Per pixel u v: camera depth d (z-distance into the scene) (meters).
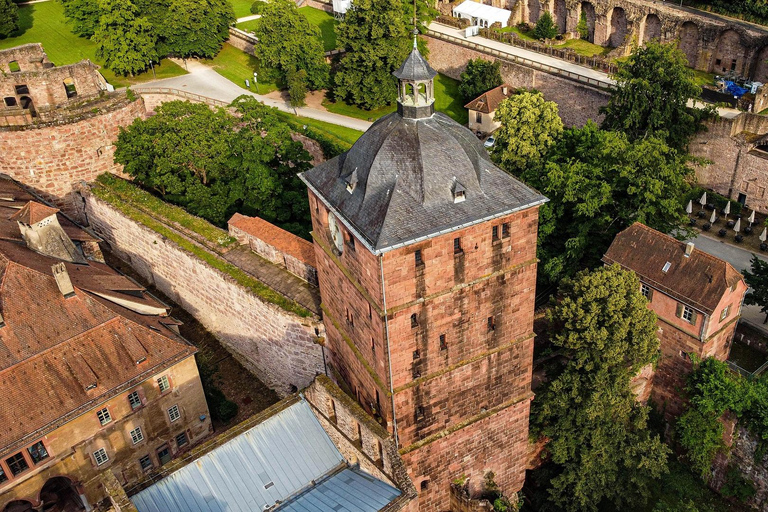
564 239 81.75
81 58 142.88
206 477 52.75
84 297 63.44
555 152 85.06
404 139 49.47
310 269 69.31
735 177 97.06
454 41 132.75
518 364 56.75
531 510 65.81
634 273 63.97
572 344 60.81
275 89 131.88
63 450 59.66
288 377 71.25
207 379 73.50
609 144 77.69
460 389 54.94
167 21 132.62
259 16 161.00
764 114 100.12
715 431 67.06
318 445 56.16
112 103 96.62
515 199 50.03
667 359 70.88
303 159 93.69
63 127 92.06
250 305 70.50
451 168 49.06
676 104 92.00
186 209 89.19
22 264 63.59
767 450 64.94
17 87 102.00
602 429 62.00
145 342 63.44
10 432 57.06
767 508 66.38
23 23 161.88
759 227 93.50
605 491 63.28
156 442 65.44
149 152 91.94
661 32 121.88
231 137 91.50
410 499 48.75
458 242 49.19
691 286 66.69
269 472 54.00
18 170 93.50
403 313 49.25
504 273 52.03
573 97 114.19
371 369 54.16
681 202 83.31
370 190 49.19
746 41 111.62
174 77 135.00
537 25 138.12
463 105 128.12
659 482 69.31
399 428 53.69
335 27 125.38
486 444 58.91
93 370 60.94
